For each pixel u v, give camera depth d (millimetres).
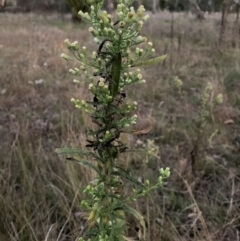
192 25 10133
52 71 6395
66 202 2473
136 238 1401
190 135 3861
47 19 14391
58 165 2994
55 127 3918
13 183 2730
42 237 2289
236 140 3963
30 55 7297
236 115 4395
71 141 3053
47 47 8320
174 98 5238
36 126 4027
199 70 6473
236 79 5652
